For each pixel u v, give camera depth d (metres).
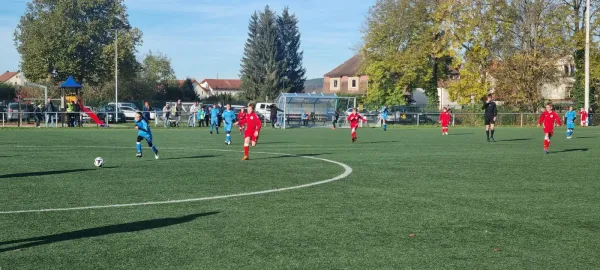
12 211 9.01
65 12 69.25
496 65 55.31
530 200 10.25
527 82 54.12
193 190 11.28
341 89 107.12
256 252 6.64
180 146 23.67
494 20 55.19
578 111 54.34
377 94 63.31
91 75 72.00
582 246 7.00
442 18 56.72
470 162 17.20
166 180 12.77
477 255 6.57
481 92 55.34
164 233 7.54
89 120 48.81
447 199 10.33
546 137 20.75
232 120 25.33
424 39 59.88
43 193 10.83
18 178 13.01
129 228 7.82
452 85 56.94
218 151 21.12
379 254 6.59
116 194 10.73
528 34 53.75
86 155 18.89
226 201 10.02
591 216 8.82
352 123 27.23
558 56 54.25
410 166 16.00
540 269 6.05
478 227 8.00
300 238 7.31
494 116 28.12
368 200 10.19
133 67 76.31
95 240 7.14
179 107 46.97
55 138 28.28
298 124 49.22
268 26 99.00
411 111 55.91
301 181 12.72
